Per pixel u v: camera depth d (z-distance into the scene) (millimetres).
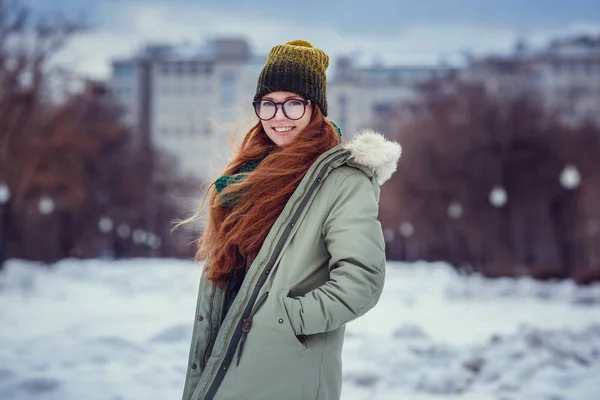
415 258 68375
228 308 2734
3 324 13000
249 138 3020
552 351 8375
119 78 127000
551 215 50781
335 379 2557
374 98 123438
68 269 32125
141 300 19797
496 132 52688
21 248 51750
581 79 110188
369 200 2584
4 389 6184
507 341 9000
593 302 21266
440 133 55750
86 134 52438
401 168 56344
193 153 125500
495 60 102000
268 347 2457
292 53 2830
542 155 51156
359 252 2500
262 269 2547
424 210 55125
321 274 2598
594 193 50594
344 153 2666
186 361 8117
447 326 13422
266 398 2445
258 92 2852
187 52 130125
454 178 53375
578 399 6332
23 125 43219
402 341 9805
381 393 6918
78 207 52250
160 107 126812
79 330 11898
